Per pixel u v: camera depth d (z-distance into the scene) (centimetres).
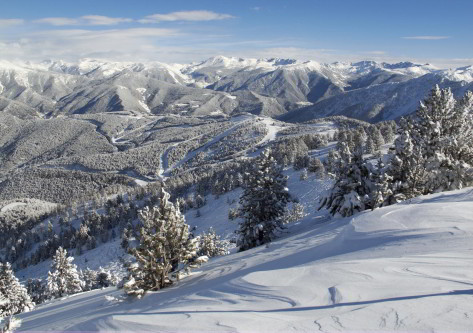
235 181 12412
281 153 14075
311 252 1238
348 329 452
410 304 491
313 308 566
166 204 1523
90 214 14538
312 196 8619
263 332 493
